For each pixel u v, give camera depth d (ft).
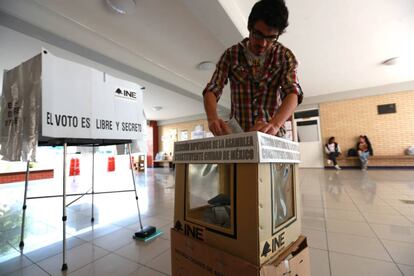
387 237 5.30
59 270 4.30
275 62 2.70
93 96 4.97
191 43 11.56
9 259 4.78
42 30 8.39
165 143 33.83
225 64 2.97
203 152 1.92
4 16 7.50
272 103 2.84
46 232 6.40
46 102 4.07
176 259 2.13
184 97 21.02
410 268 3.94
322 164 23.25
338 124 22.59
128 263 4.51
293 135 24.61
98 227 6.70
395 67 16.08
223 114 25.41
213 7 7.66
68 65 4.54
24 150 4.31
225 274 1.61
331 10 9.45
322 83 19.62
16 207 9.46
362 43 12.38
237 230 1.60
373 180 13.83
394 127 20.04
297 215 2.25
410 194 9.66
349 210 7.65
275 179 1.82
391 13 9.73
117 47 11.39
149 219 7.42
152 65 13.71
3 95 5.26
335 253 4.63
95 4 8.50
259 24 2.36
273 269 1.52
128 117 5.82
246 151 1.57
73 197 11.55
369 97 21.17
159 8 8.82
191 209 2.10
